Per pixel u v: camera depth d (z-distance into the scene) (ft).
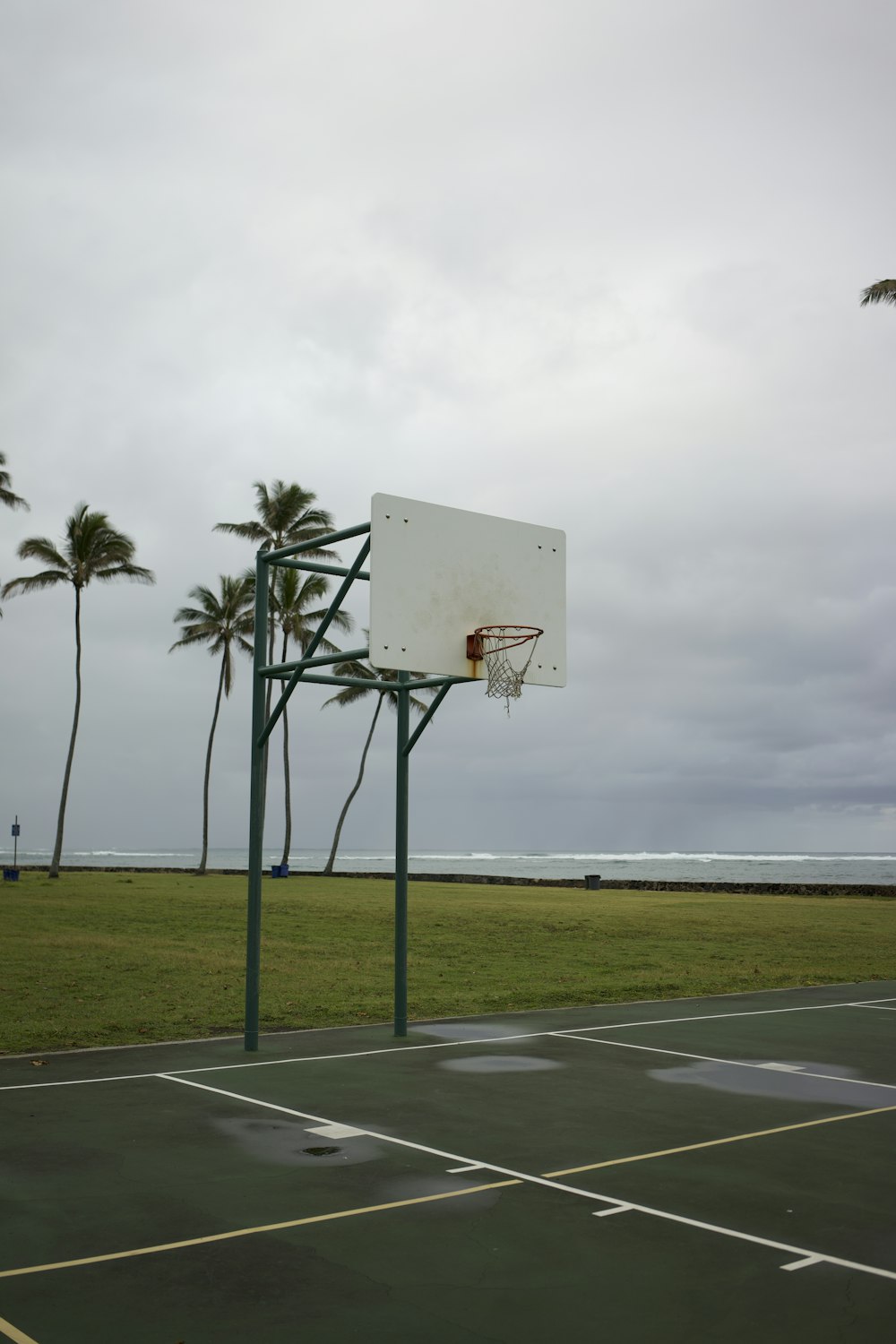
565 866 474.90
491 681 39.29
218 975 56.08
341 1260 16.72
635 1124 25.52
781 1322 14.52
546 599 41.22
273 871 183.42
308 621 177.88
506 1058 33.99
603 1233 17.94
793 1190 20.35
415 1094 28.63
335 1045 36.52
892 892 147.33
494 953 70.23
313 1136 24.22
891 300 89.20
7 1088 29.37
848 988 53.67
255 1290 15.57
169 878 175.94
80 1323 14.46
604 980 57.06
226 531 172.14
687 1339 14.03
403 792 39.42
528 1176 21.17
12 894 116.37
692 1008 46.11
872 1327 14.35
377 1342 13.92
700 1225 18.37
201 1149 23.15
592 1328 14.34
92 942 70.08
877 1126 25.32
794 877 318.45
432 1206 19.34
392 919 92.17
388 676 195.42
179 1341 13.93
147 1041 37.35
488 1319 14.61
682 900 129.70
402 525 37.47
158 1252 17.08
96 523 160.66
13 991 48.93
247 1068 32.24
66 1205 19.36
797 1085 29.96
